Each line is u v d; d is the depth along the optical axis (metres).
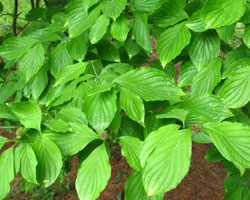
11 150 0.46
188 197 1.43
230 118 0.52
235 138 0.42
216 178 1.57
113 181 1.54
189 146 0.41
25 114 0.50
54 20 0.76
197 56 0.56
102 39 0.69
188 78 0.60
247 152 0.41
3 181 0.44
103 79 0.56
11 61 0.82
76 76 0.53
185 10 0.59
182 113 0.46
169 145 0.41
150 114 0.55
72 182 1.51
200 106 0.51
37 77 0.67
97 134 0.49
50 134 0.48
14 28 1.29
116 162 1.68
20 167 0.46
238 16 0.46
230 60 0.57
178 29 0.56
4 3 2.64
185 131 0.42
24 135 0.50
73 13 0.59
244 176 0.62
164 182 0.39
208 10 0.47
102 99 0.49
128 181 0.48
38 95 0.66
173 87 0.49
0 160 0.45
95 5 0.57
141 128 0.55
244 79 0.48
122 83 0.50
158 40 0.57
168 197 1.43
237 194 0.60
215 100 0.50
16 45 0.65
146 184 0.40
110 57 0.69
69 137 0.48
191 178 1.56
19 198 1.41
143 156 0.42
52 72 0.64
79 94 0.56
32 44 0.65
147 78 0.50
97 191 0.43
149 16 0.61
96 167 0.45
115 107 0.48
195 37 0.57
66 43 0.65
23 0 2.61
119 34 0.56
